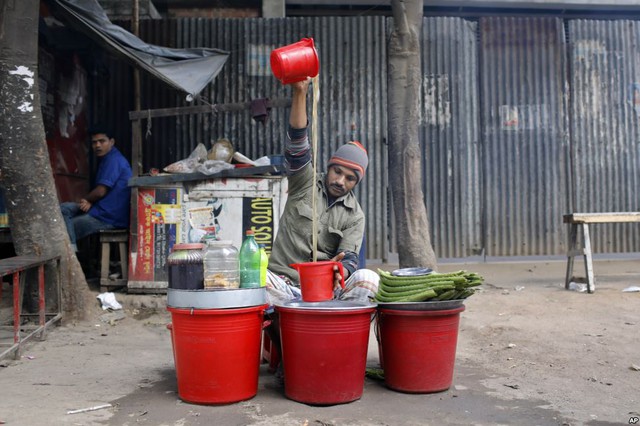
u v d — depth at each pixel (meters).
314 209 3.16
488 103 8.59
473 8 9.41
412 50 5.68
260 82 8.17
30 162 4.79
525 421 2.72
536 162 8.63
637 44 8.80
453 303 3.07
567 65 8.72
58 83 6.96
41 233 4.84
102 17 5.89
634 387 3.29
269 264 3.55
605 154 8.76
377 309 3.16
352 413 2.79
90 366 3.73
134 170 5.48
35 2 4.81
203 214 5.50
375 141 8.31
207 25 8.13
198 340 2.87
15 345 3.83
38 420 2.68
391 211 8.32
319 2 9.29
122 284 5.66
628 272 7.58
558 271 7.79
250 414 2.77
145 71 6.18
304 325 2.88
